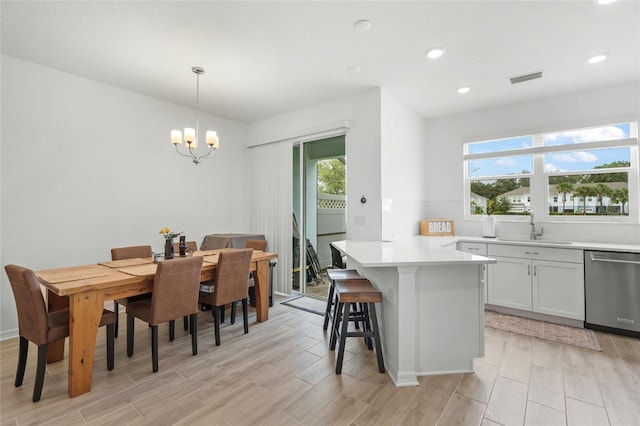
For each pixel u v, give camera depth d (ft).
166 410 6.10
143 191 12.98
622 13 7.35
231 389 6.81
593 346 8.87
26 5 7.27
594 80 11.02
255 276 11.02
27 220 10.12
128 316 8.35
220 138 15.89
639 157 10.97
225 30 8.30
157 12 7.55
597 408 6.08
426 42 8.80
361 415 5.90
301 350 8.73
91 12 7.54
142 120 12.93
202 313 12.03
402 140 13.37
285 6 7.31
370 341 8.75
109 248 11.95
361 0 7.08
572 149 12.09
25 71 10.05
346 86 11.89
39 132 10.34
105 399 6.46
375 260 7.04
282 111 15.02
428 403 6.27
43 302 6.47
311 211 15.48
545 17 7.57
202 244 14.93
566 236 12.12
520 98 12.80
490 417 5.83
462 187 14.64
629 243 10.95
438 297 7.38
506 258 11.62
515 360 8.08
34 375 7.41
